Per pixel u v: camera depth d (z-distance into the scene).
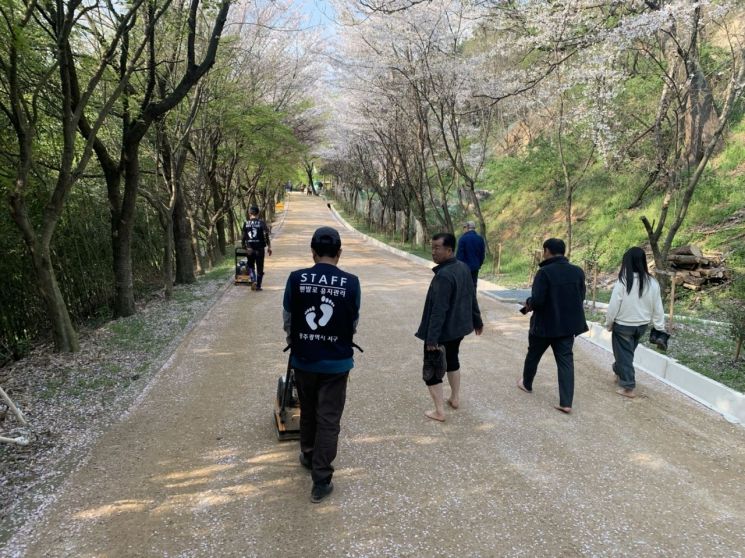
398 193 26.62
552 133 19.75
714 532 3.00
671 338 6.61
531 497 3.34
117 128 10.50
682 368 5.36
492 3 11.80
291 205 53.97
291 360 3.41
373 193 32.00
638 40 10.70
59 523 3.06
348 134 27.14
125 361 6.12
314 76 20.25
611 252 12.23
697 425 4.41
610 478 3.57
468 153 23.67
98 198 10.60
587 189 16.41
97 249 10.17
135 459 3.82
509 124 27.23
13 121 5.84
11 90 5.45
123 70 7.48
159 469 3.68
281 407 4.23
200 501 3.29
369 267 15.62
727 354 5.93
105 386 5.29
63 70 5.92
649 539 2.94
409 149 22.20
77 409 4.72
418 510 3.20
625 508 3.23
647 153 14.55
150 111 8.02
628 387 5.05
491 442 4.09
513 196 20.52
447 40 16.08
